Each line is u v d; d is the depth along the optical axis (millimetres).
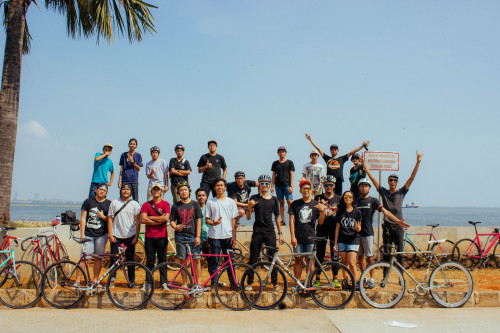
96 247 7746
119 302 7168
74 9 9719
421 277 8906
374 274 8133
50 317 6562
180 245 7508
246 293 7297
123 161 10562
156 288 7781
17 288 7430
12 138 8656
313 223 7727
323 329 6020
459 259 10523
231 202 7953
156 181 10438
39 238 7930
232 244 7910
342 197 7641
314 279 7379
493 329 6055
